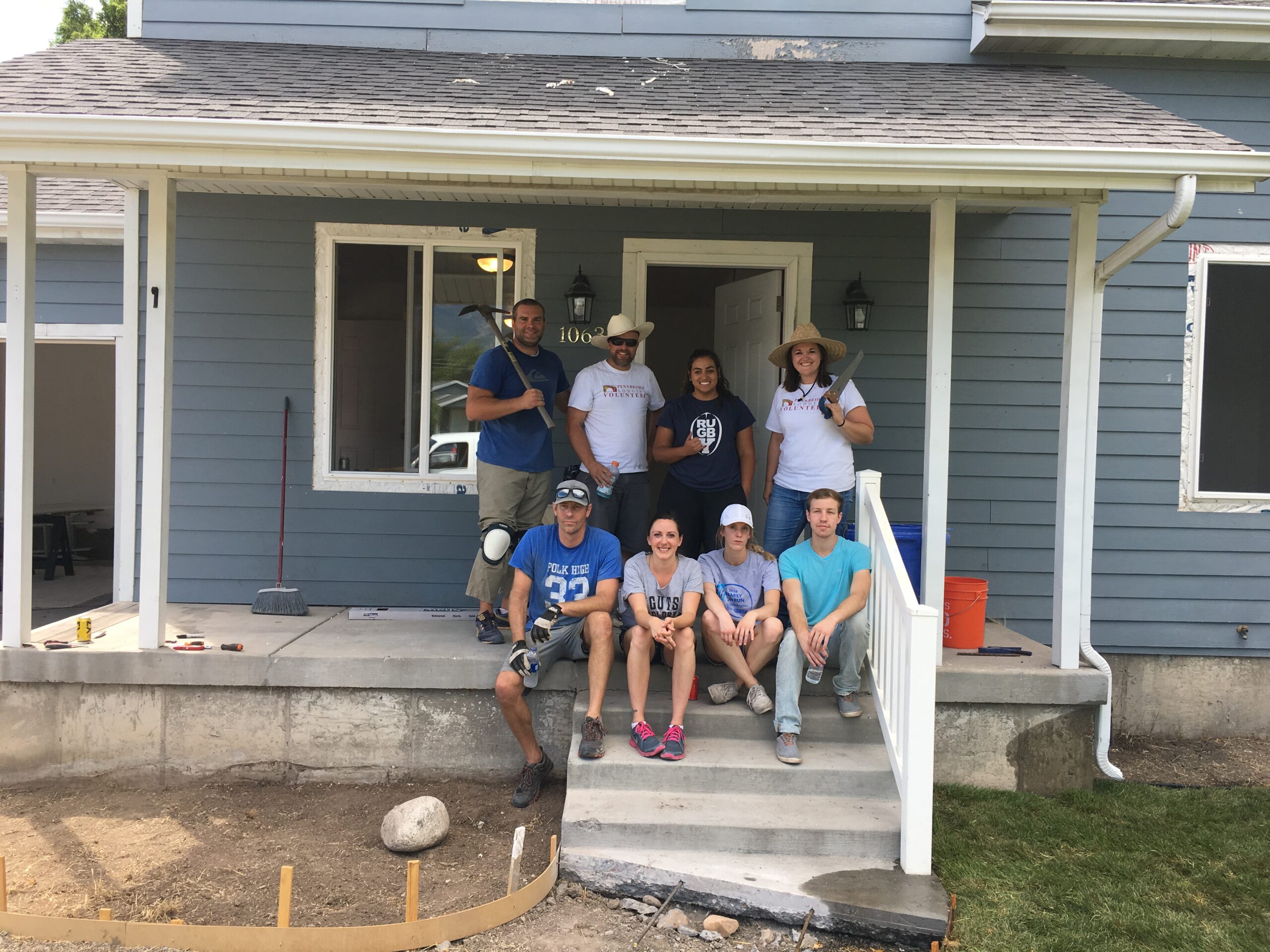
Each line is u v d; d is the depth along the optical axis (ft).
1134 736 18.95
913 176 13.20
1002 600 18.90
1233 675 19.04
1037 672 14.12
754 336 19.80
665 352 31.86
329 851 12.01
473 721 14.30
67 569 30.58
